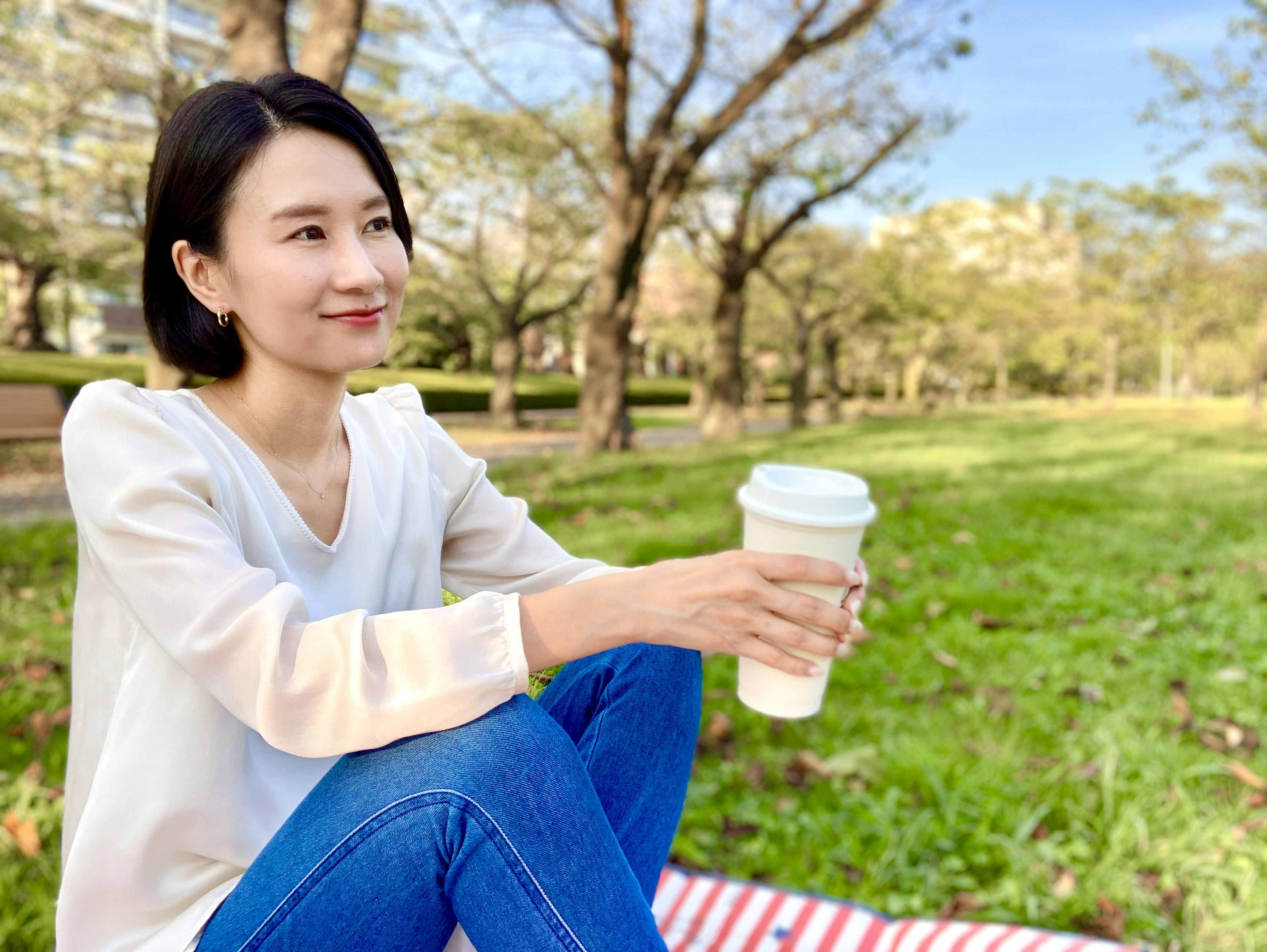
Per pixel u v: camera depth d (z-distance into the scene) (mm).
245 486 1029
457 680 856
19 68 11250
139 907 958
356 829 854
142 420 945
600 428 13305
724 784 2660
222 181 952
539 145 13844
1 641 3766
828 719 3064
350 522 1126
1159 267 26016
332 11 5188
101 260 16703
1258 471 9602
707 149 11711
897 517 6719
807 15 10422
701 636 942
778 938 1889
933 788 2529
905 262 24812
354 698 845
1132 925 2031
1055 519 6684
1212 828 2312
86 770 1045
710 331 30766
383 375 25906
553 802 860
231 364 1065
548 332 27219
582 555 5562
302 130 966
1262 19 15602
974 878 2213
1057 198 26766
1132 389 71188
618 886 879
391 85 11438
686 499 7727
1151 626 4039
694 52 11148
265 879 894
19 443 13797
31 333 29016
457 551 1351
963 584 4801
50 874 2072
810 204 15414
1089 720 3055
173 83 10148
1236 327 34125
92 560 982
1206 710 3166
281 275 959
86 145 12711
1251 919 1990
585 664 1151
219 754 964
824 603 948
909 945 1836
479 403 26766
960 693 3361
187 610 874
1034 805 2506
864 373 37750
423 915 875
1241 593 4570
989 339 37781
